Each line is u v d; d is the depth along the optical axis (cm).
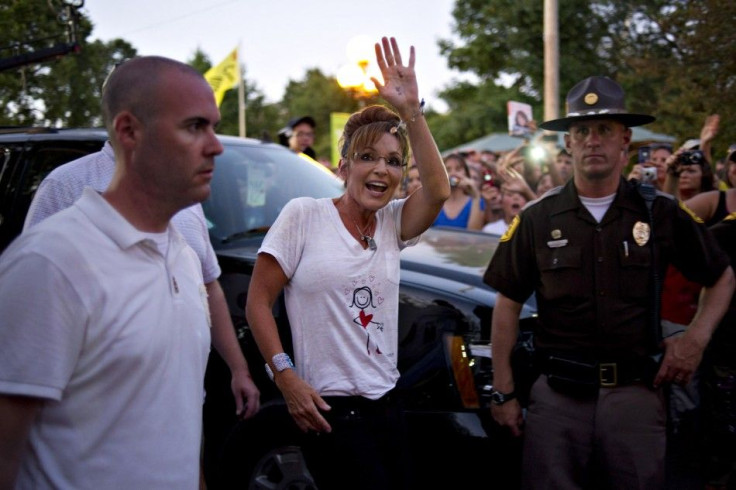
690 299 418
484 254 376
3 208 351
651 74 828
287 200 396
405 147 255
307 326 252
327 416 253
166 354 158
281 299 310
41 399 145
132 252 157
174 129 155
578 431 285
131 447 154
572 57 1450
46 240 147
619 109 282
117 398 152
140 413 154
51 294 144
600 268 281
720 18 611
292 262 253
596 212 285
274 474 321
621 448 280
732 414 368
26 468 152
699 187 467
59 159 361
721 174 637
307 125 720
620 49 1263
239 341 326
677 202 289
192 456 165
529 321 317
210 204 366
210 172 162
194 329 168
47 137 367
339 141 264
